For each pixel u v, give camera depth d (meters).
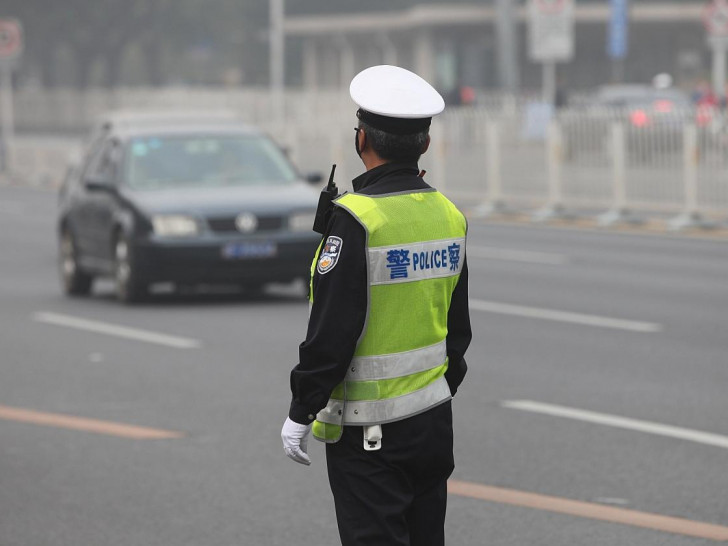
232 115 45.56
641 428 22.84
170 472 20.45
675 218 60.09
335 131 77.50
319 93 110.88
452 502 18.88
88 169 41.84
